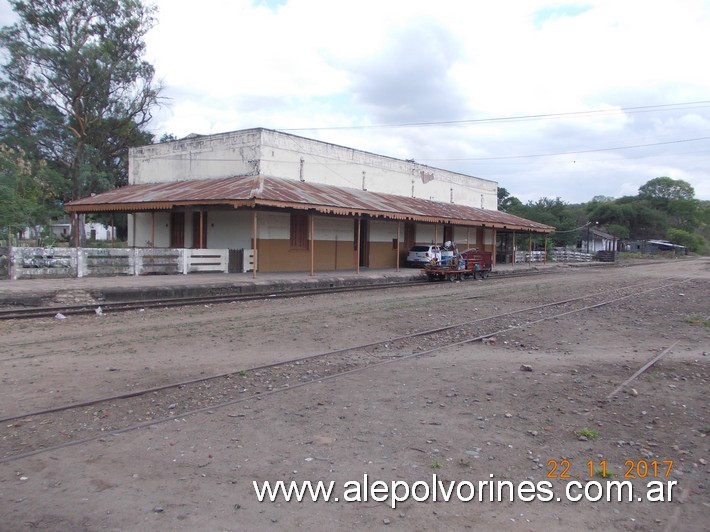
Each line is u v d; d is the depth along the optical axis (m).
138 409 6.31
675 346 10.40
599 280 28.92
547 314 14.72
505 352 9.76
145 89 45.38
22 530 3.74
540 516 4.11
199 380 7.47
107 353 9.21
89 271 19.70
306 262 28.11
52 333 11.14
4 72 41.41
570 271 39.78
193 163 28.91
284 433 5.59
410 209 29.66
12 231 28.41
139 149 32.12
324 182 29.53
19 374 7.75
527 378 7.88
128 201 25.08
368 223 32.41
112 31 43.47
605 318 14.12
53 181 39.72
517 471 4.83
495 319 13.63
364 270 30.09
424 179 37.91
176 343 10.16
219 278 21.00
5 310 13.38
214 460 4.91
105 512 3.99
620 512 4.20
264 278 22.08
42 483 4.43
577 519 4.08
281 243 26.69
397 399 6.81
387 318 13.73
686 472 4.90
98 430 5.63
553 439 5.57
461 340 10.84
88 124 43.78
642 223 99.94
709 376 8.14
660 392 7.28
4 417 5.91
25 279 18.05
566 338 11.15
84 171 42.31
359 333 11.56
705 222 122.19
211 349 9.67
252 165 26.08
